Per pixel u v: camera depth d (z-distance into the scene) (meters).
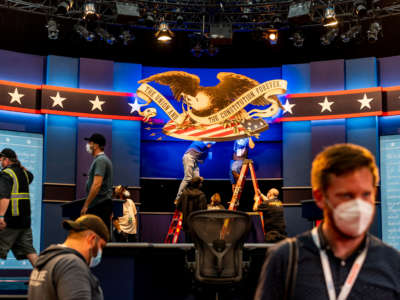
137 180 10.95
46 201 10.34
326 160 1.72
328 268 1.72
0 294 6.06
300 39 10.59
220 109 10.79
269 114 10.59
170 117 10.84
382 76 11.02
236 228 4.80
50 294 2.86
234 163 10.90
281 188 11.09
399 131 10.70
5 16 11.21
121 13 9.97
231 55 11.93
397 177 10.55
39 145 10.66
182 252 5.29
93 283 2.98
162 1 10.56
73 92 10.78
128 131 11.09
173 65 11.95
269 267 1.77
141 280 5.25
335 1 10.16
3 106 10.28
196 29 10.89
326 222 1.75
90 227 3.14
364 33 11.38
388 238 10.38
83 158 10.70
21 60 10.77
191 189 7.79
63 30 11.36
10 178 6.10
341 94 10.86
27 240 6.27
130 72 11.30
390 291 1.69
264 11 10.55
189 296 5.28
